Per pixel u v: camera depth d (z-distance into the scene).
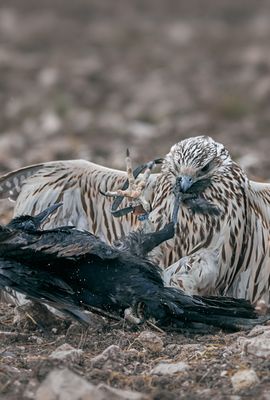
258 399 9.32
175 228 12.69
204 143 12.88
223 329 11.39
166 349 10.80
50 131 25.66
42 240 10.98
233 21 40.69
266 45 35.81
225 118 27.61
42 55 35.06
